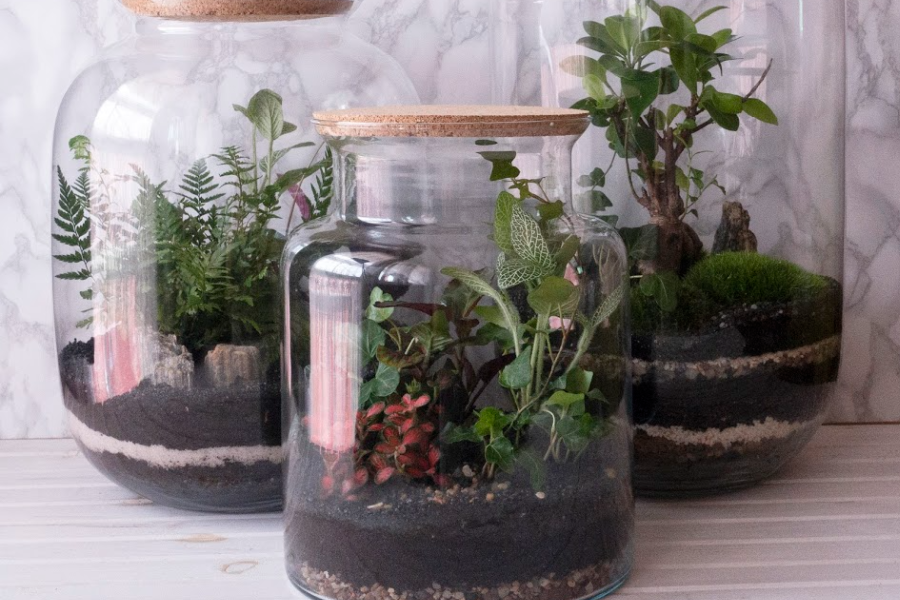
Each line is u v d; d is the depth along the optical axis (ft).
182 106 3.41
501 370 2.77
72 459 4.32
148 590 3.08
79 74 3.70
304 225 3.21
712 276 3.33
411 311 2.82
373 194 2.99
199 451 3.38
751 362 3.36
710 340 3.33
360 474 2.83
